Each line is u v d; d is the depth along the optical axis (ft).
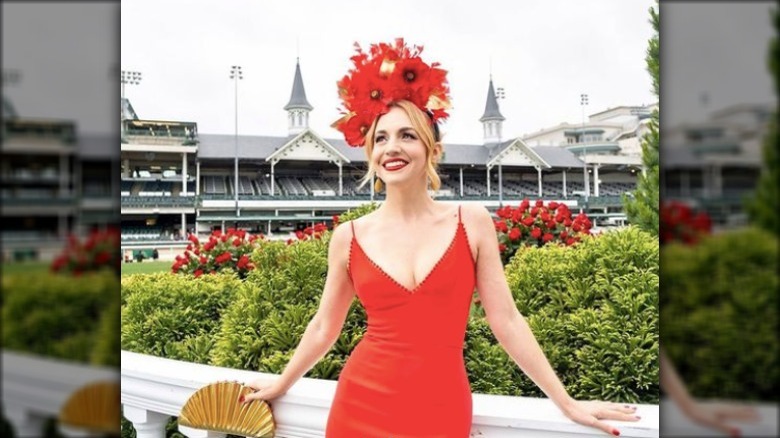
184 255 13.48
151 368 6.25
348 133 5.33
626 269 8.29
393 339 4.66
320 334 5.20
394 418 4.54
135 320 10.48
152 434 6.39
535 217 12.16
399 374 4.57
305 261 9.28
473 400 5.29
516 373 8.41
